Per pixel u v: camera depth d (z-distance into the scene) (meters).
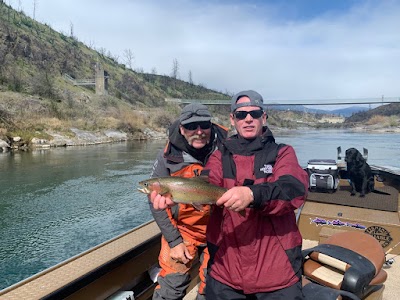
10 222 12.16
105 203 14.62
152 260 3.17
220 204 1.84
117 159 27.42
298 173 1.99
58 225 11.89
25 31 86.12
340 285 2.50
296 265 1.98
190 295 3.54
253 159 2.09
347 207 4.81
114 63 119.06
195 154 2.70
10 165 23.86
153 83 127.31
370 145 41.22
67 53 94.06
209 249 2.18
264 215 1.95
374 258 2.67
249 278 1.95
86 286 2.34
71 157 28.52
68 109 49.81
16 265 8.91
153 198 2.13
